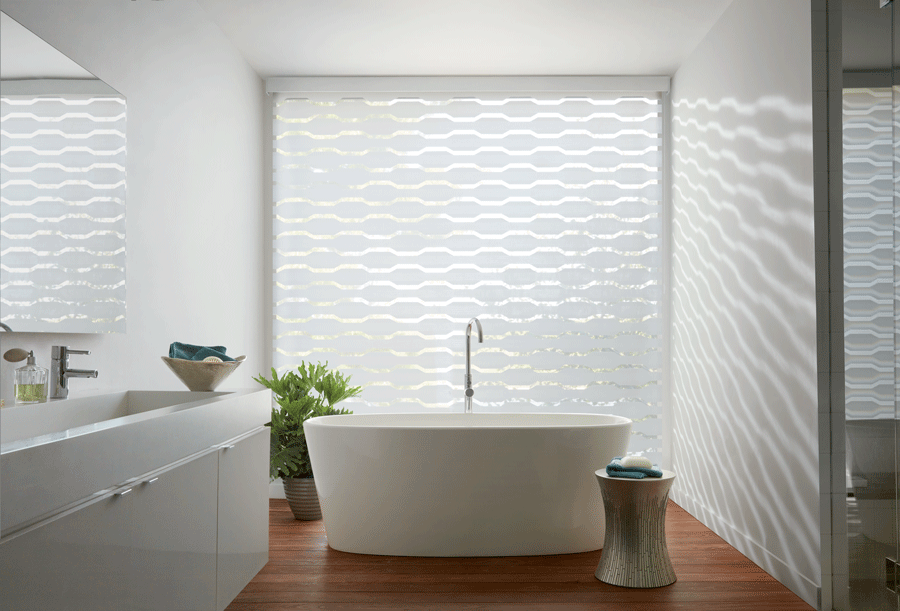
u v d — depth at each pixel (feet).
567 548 11.02
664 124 15.57
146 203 9.80
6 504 4.20
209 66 12.38
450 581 9.73
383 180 15.57
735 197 11.63
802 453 9.14
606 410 15.38
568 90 15.40
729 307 11.84
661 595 9.20
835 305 8.76
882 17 8.12
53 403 7.01
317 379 13.61
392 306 15.49
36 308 7.19
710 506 12.71
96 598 5.17
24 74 6.99
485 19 12.64
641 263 15.51
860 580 8.35
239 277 13.98
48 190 7.35
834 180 8.83
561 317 15.44
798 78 9.30
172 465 6.61
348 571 10.16
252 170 14.87
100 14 8.56
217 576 7.72
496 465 10.71
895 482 7.95
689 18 12.56
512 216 15.52
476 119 15.60
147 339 9.87
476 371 15.38
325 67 14.88
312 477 13.07
